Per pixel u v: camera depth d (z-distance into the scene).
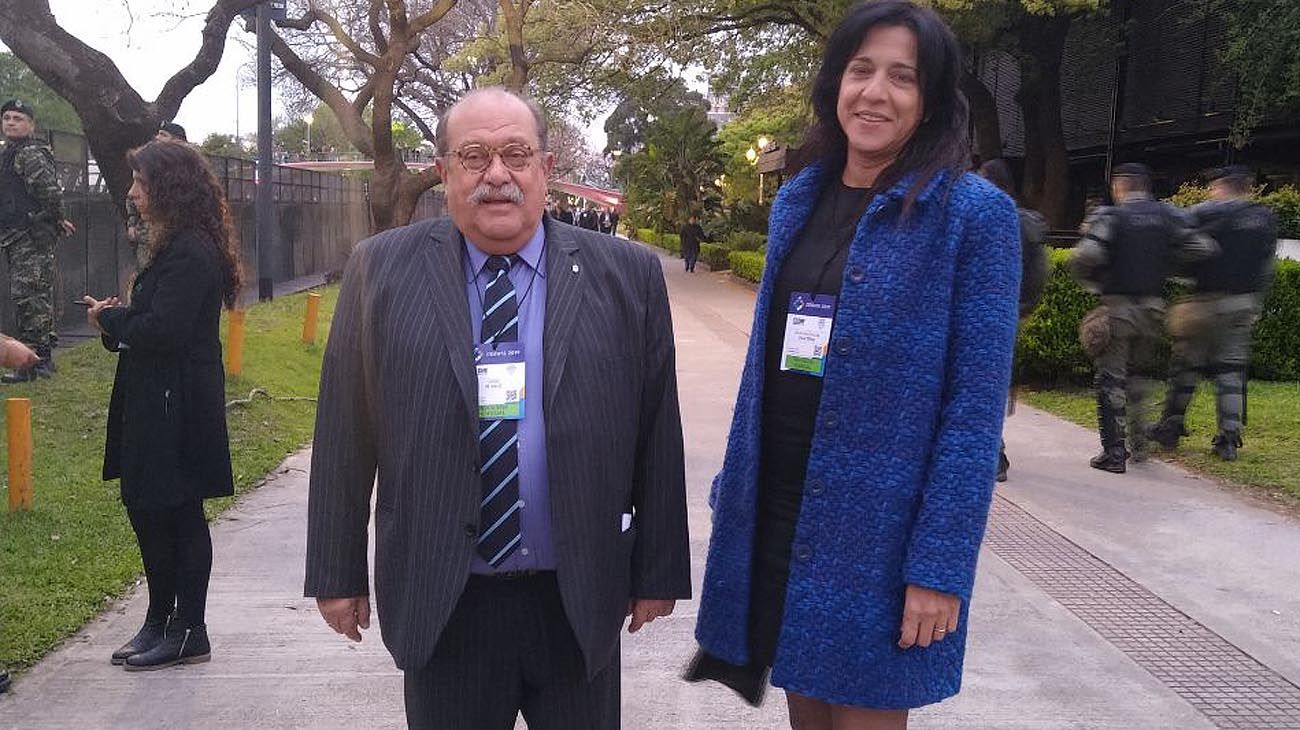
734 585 2.30
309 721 3.46
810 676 2.11
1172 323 7.26
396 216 12.51
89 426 7.05
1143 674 3.88
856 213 2.19
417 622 2.07
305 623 4.26
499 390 2.09
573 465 2.09
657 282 2.29
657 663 3.97
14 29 8.14
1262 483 6.46
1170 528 5.64
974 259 2.01
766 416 2.26
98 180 11.85
